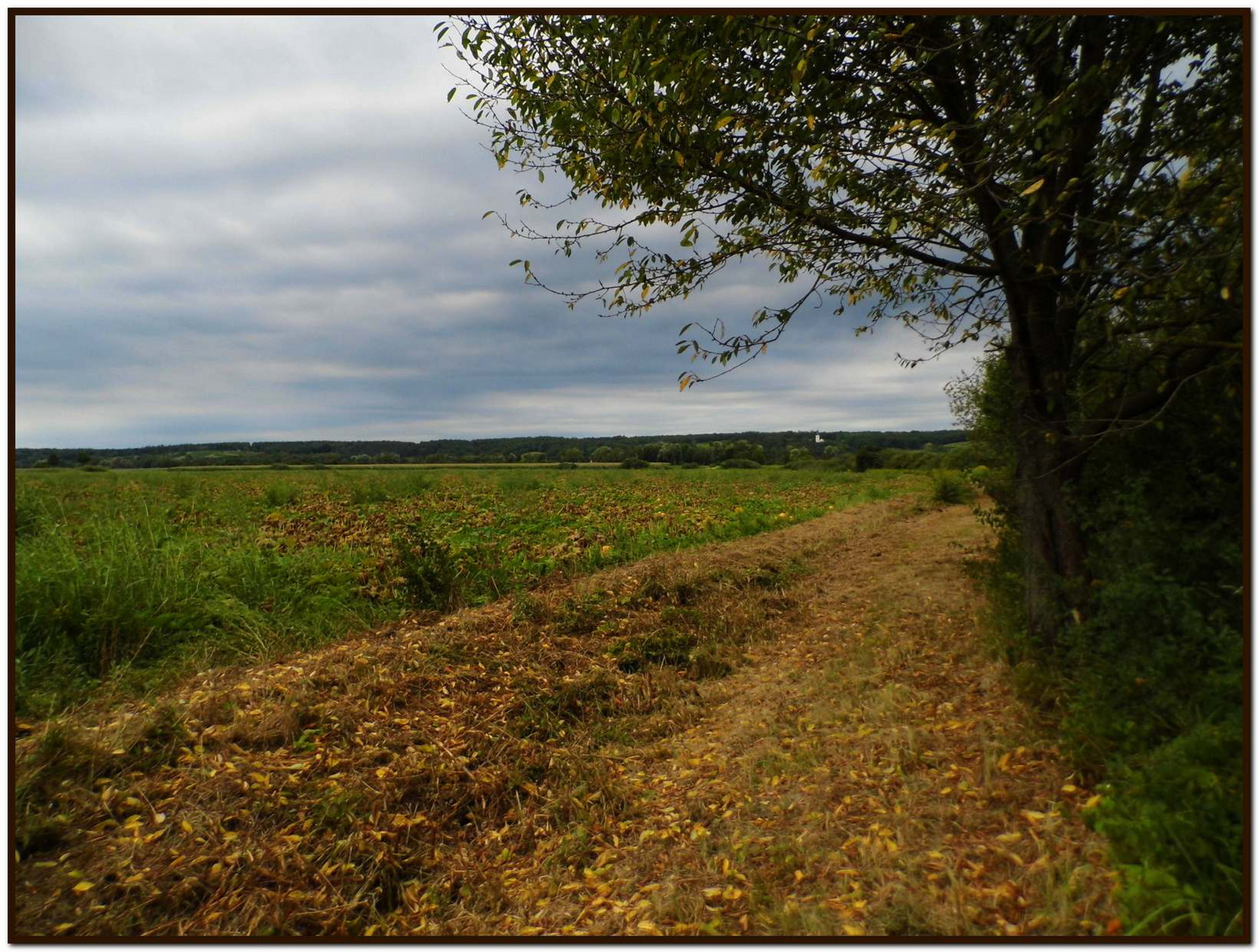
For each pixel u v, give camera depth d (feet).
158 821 11.43
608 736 16.56
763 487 79.66
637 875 11.39
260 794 12.39
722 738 15.93
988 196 13.84
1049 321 14.85
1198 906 7.67
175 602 20.95
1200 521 13.29
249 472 114.01
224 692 15.93
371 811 12.57
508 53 13.55
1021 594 17.48
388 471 128.06
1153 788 8.95
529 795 14.02
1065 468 15.03
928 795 11.69
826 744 14.37
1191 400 13.64
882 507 56.95
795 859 10.85
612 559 32.86
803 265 17.04
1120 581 12.03
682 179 13.98
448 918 10.80
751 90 12.52
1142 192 12.37
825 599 27.17
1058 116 10.41
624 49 12.48
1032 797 10.90
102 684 16.39
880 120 13.03
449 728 15.76
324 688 16.69
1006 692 14.52
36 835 10.70
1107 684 11.64
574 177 14.94
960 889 9.21
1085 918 8.20
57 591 18.83
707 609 25.02
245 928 9.87
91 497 49.80
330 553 31.14
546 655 20.27
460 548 31.96
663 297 15.83
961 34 12.37
